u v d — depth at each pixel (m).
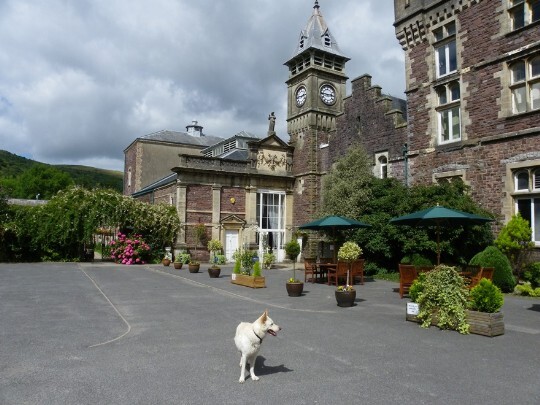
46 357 6.24
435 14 18.58
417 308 8.78
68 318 9.09
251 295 12.95
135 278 17.38
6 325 8.35
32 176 67.88
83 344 7.00
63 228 24.94
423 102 19.19
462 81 17.33
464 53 17.28
